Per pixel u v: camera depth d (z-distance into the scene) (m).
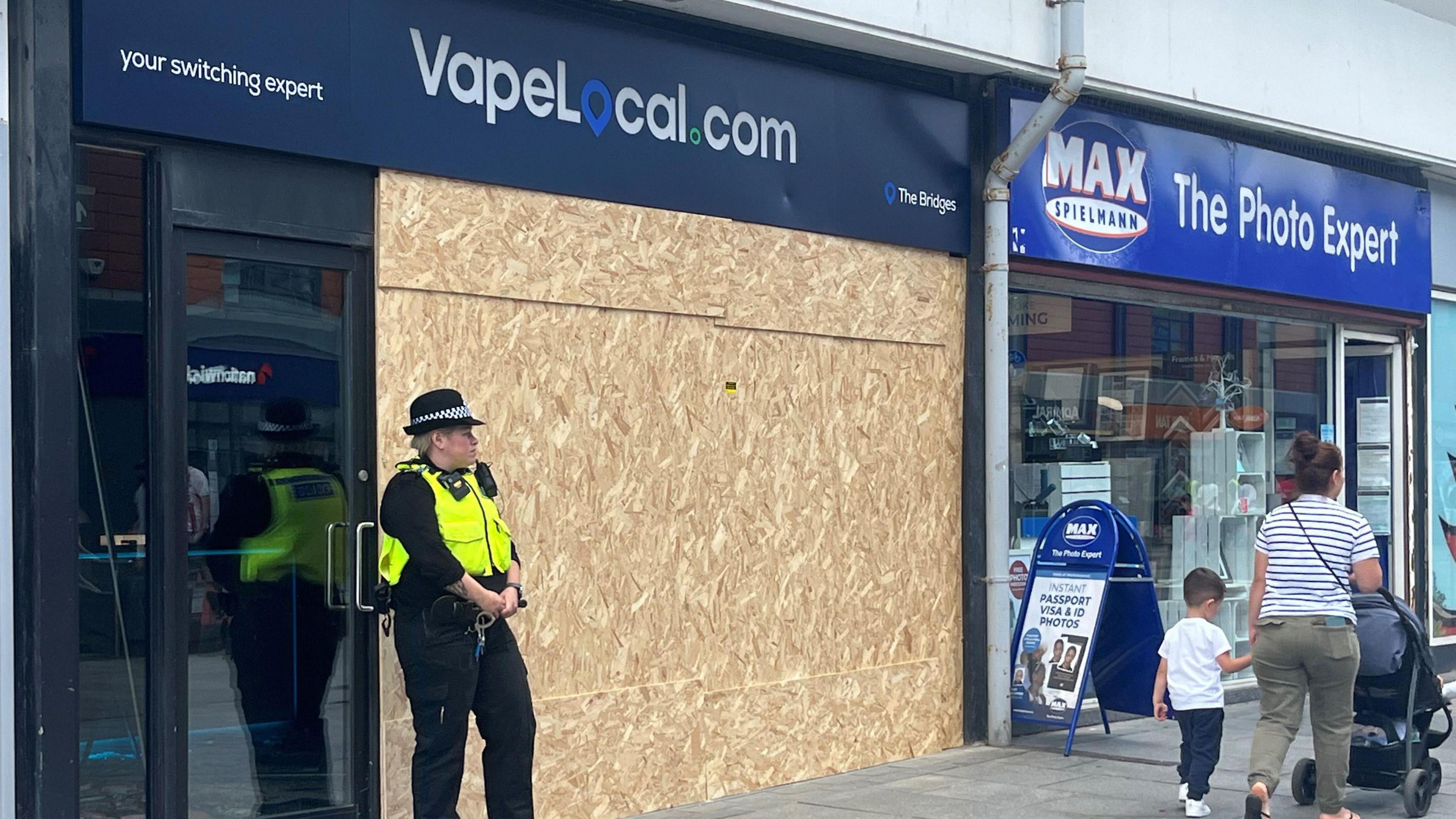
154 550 6.08
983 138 9.51
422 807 6.11
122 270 6.08
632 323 7.67
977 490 9.41
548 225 7.31
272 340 6.47
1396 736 7.70
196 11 6.11
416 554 5.93
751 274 8.20
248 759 6.41
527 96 7.21
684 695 7.82
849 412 8.75
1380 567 7.31
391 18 6.72
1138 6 9.93
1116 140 10.18
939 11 8.74
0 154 5.59
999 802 7.78
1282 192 11.55
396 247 6.75
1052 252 9.73
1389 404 13.06
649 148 7.72
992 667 9.35
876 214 8.85
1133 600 9.23
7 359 5.60
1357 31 11.74
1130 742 9.48
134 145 6.04
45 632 5.66
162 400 6.08
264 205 6.38
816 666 8.52
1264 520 11.87
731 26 8.17
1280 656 7.03
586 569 7.44
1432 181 13.31
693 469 7.92
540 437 7.27
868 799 7.88
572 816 7.33
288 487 6.53
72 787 5.74
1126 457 10.64
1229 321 11.51
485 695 6.26
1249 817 6.84
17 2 5.65
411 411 6.21
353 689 6.69
